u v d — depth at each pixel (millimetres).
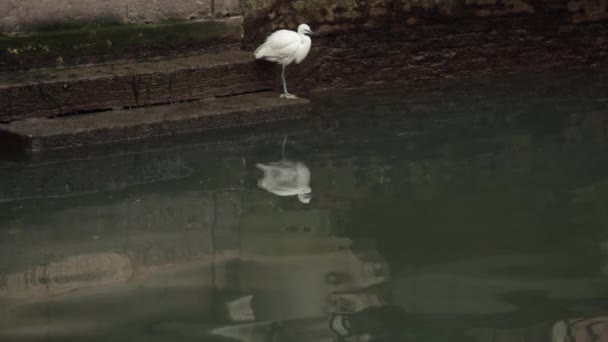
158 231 6859
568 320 5305
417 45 12156
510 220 6977
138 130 9336
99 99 9805
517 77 12258
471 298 5648
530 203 7332
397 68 12141
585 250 6402
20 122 9352
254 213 7211
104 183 8008
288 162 8562
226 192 7719
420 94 11375
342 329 5199
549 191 7625
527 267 6098
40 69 10148
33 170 8398
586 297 5629
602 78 12039
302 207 7332
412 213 7168
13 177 8203
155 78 10055
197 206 7383
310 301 5605
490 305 5527
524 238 6594
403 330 5199
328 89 11805
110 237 6734
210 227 6922
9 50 9953
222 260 6277
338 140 9258
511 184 7812
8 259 6320
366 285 5848
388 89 11758
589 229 6793
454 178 7984
